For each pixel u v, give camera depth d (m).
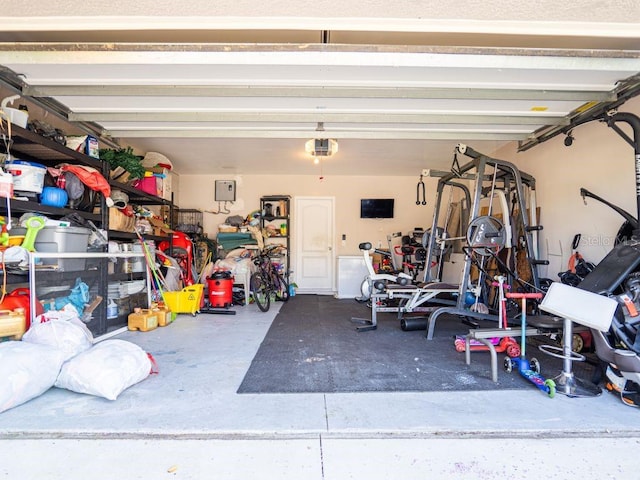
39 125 3.11
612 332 2.24
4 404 1.91
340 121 3.50
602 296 2.11
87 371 2.13
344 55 2.24
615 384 2.17
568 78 2.67
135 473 1.47
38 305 2.75
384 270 6.29
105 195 3.52
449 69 2.54
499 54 2.27
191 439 1.71
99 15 2.00
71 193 3.23
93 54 2.25
